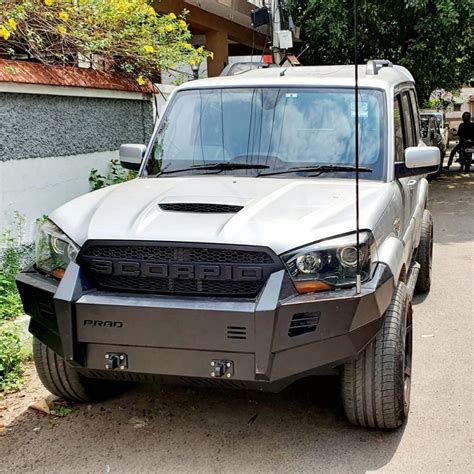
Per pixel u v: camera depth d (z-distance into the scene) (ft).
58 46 23.21
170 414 13.46
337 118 14.87
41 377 13.29
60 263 11.64
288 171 14.29
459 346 16.69
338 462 11.48
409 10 40.68
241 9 49.85
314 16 44.70
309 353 10.50
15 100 20.17
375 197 12.54
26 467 11.55
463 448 11.80
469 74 50.11
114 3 24.71
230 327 10.37
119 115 25.89
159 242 10.82
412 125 19.13
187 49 28.53
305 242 10.58
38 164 21.35
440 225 33.01
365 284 10.82
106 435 12.64
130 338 10.85
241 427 12.85
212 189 13.11
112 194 13.34
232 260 10.60
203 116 15.78
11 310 18.20
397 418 11.93
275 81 15.79
